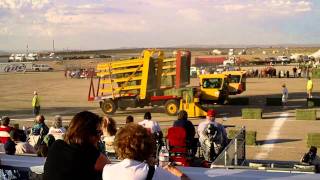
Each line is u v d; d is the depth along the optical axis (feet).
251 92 147.43
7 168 13.92
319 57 357.20
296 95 135.64
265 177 10.94
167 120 89.10
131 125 10.70
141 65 95.96
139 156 10.41
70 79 231.09
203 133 34.65
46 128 41.57
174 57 98.58
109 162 11.87
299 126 77.71
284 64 332.39
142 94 96.17
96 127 11.75
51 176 11.34
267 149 57.11
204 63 342.64
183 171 11.61
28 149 33.17
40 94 152.87
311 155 37.06
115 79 98.22
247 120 86.38
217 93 100.17
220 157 25.29
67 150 11.43
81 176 11.24
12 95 151.33
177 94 94.63
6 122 37.45
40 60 544.21
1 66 320.91
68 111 106.93
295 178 10.69
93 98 100.48
